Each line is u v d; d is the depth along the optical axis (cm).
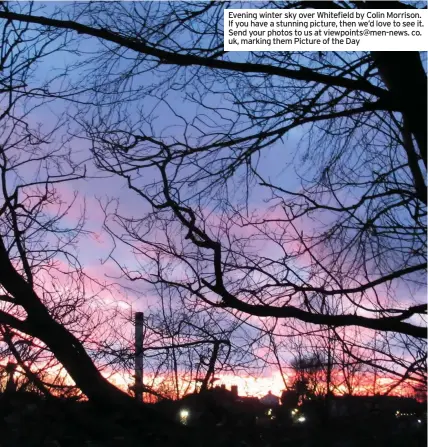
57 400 404
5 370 430
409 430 363
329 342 429
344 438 357
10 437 377
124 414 399
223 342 445
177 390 446
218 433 372
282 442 361
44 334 453
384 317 446
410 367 410
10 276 470
